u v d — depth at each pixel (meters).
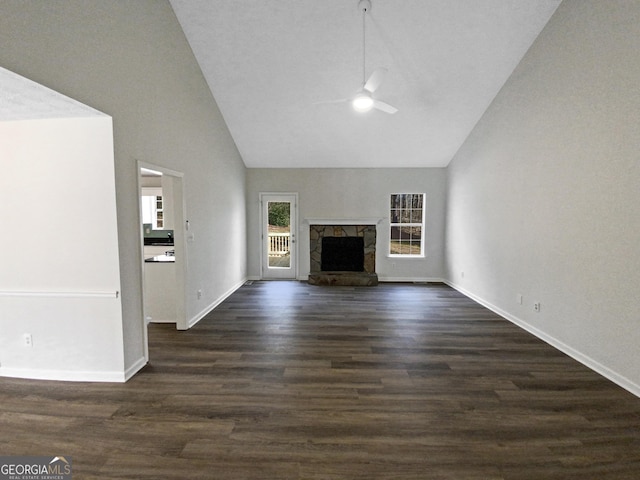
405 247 6.80
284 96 4.61
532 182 3.71
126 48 2.66
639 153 2.39
